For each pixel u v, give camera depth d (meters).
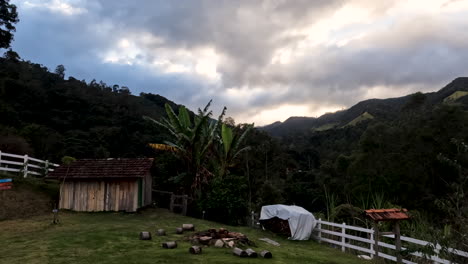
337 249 11.59
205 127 19.28
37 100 58.38
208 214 16.50
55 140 40.12
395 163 29.36
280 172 37.78
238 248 8.47
